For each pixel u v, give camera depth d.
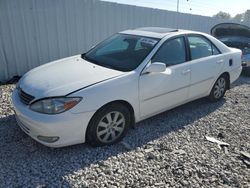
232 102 5.52
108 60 3.97
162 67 3.58
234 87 6.71
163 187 2.81
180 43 4.32
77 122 3.08
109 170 3.02
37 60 6.61
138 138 3.77
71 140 3.14
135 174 2.98
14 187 2.69
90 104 3.13
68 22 6.77
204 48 4.80
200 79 4.65
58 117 2.96
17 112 3.26
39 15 6.30
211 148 3.62
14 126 3.90
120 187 2.77
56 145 3.08
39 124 2.97
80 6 6.83
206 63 4.70
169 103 4.20
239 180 2.99
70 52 7.07
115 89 3.33
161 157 3.33
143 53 3.88
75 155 3.26
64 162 3.11
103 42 4.63
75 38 7.02
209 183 2.92
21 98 3.33
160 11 8.55
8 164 3.03
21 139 3.55
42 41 6.54
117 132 3.58
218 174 3.07
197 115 4.73
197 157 3.38
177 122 4.38
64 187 2.72
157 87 3.85
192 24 9.83
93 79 3.31
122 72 3.55
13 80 6.19
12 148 3.34
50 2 6.35
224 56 5.16
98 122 3.29
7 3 5.82
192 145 3.67
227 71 5.30
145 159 3.27
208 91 5.05
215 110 5.01
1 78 6.21
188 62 4.37
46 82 3.30
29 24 6.23
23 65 6.45
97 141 3.38
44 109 3.00
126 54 4.00
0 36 5.94
